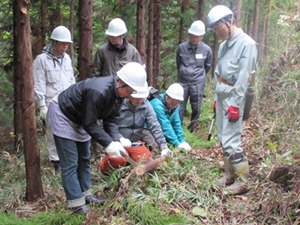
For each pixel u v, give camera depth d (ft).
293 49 18.53
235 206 11.84
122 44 16.42
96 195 12.48
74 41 26.18
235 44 12.42
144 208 10.99
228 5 33.30
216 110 13.46
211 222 11.07
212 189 12.82
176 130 16.10
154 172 12.60
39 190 12.37
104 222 10.89
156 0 27.96
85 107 10.24
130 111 13.34
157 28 30.25
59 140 10.93
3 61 21.20
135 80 9.95
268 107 18.24
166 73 34.58
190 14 32.24
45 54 14.57
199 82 22.40
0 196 12.62
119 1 24.30
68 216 10.98
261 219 10.98
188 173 13.03
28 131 11.81
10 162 15.94
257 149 16.21
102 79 10.32
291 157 13.25
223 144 12.96
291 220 10.27
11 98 21.53
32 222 10.87
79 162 11.82
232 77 12.53
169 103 15.26
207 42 37.73
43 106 14.47
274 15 27.12
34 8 23.89
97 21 27.37
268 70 18.67
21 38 11.14
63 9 27.20
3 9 20.81
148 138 15.05
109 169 13.10
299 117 13.84
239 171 12.85
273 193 10.96
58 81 14.73
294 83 14.82
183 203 11.81
